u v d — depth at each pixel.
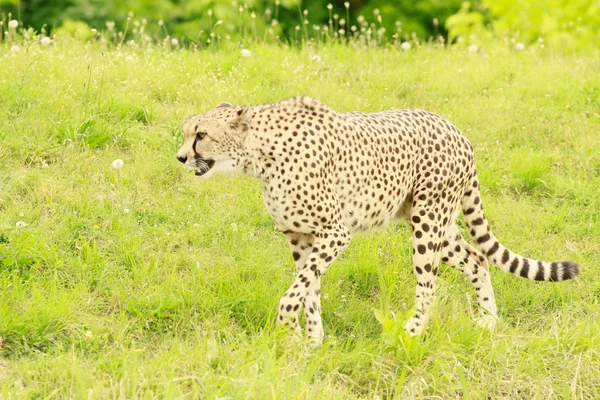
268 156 9.59
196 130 9.58
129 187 12.69
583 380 9.65
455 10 31.56
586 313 11.34
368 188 10.05
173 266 11.14
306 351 9.45
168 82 16.23
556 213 13.54
